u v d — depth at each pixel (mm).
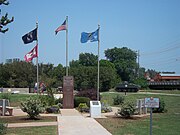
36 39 31344
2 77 70812
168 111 28219
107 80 65875
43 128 17047
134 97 44625
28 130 16312
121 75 111125
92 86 64750
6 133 14758
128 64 110125
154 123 19891
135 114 24578
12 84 70062
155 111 26969
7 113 24469
